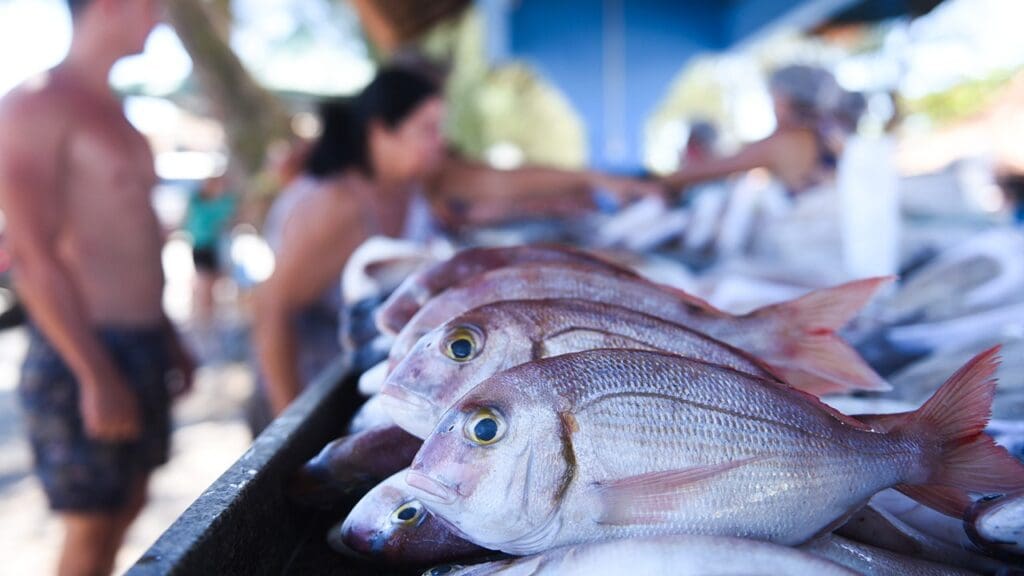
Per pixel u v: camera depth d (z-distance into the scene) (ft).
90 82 4.63
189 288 18.74
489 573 1.37
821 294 1.97
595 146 11.31
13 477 7.91
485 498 1.38
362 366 2.80
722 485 1.40
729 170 6.20
